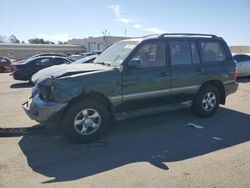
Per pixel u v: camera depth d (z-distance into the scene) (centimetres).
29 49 7000
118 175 418
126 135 596
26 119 729
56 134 599
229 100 959
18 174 423
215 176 411
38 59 1530
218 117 736
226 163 455
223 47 747
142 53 605
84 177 414
